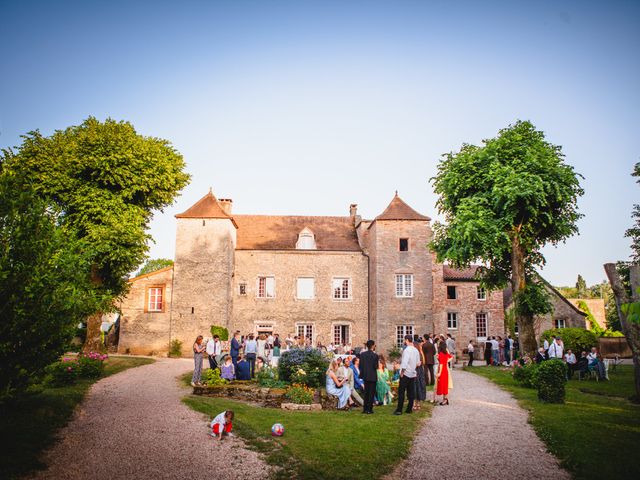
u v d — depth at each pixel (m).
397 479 7.61
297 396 13.97
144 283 31.94
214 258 31.78
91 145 25.67
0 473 7.32
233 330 32.72
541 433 10.11
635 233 32.12
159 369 21.95
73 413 11.57
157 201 29.16
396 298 32.44
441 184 25.22
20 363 8.08
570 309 36.22
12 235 8.00
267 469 8.02
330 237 36.06
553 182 21.67
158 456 8.61
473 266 37.00
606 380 19.20
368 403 12.74
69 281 9.65
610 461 8.23
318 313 33.50
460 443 9.52
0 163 8.70
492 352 27.70
